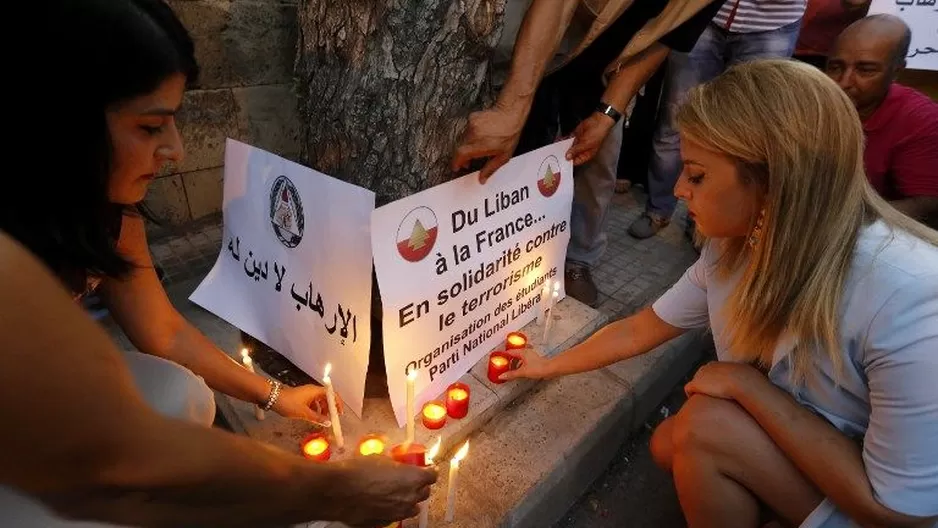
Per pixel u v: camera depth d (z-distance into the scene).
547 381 1.88
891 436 0.99
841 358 1.05
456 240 1.52
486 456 1.59
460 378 1.75
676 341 2.16
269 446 0.73
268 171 1.48
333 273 1.40
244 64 2.36
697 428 1.25
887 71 1.93
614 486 1.85
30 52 0.63
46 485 0.53
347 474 0.84
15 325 0.47
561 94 2.14
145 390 1.06
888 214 1.05
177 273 2.26
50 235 0.77
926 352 0.93
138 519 0.60
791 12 2.72
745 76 1.02
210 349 1.40
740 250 1.21
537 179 1.76
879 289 0.97
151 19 0.73
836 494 1.08
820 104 0.95
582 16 1.83
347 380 1.52
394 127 1.43
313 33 1.44
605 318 2.11
